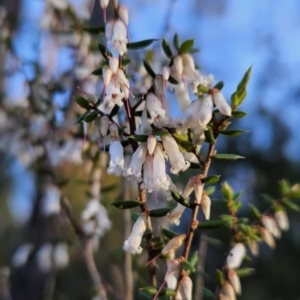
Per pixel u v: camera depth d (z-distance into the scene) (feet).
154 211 1.13
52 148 1.68
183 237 1.12
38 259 1.86
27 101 1.77
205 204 1.11
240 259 1.29
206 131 1.11
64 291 2.87
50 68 1.75
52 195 1.65
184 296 1.12
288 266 4.89
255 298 4.81
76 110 1.65
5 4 2.19
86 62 1.66
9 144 1.90
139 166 1.10
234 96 1.13
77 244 1.62
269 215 1.39
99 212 1.55
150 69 1.23
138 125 1.20
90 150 1.46
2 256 2.50
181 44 1.16
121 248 1.43
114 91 1.11
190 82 1.15
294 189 1.40
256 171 5.05
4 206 5.38
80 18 1.73
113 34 1.14
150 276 1.16
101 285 1.51
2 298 2.00
